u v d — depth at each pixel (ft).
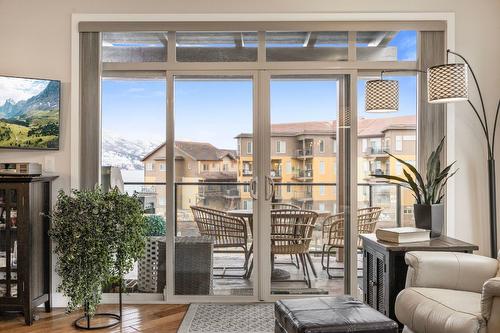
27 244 10.61
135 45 12.44
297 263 12.43
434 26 12.07
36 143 11.88
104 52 12.44
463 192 12.15
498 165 12.12
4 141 11.63
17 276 10.61
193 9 12.16
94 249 9.98
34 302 10.85
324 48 12.35
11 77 11.69
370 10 12.13
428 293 7.93
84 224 9.97
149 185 12.56
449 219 12.09
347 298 8.12
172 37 12.35
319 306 7.60
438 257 8.46
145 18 12.14
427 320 7.39
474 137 12.16
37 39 12.14
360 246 12.96
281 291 12.40
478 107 12.17
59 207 10.28
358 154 12.85
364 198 12.98
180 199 12.45
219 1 12.17
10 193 10.66
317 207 12.43
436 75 9.89
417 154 12.35
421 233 9.96
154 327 10.35
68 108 12.17
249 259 12.41
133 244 10.55
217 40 12.41
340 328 6.72
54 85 11.99
